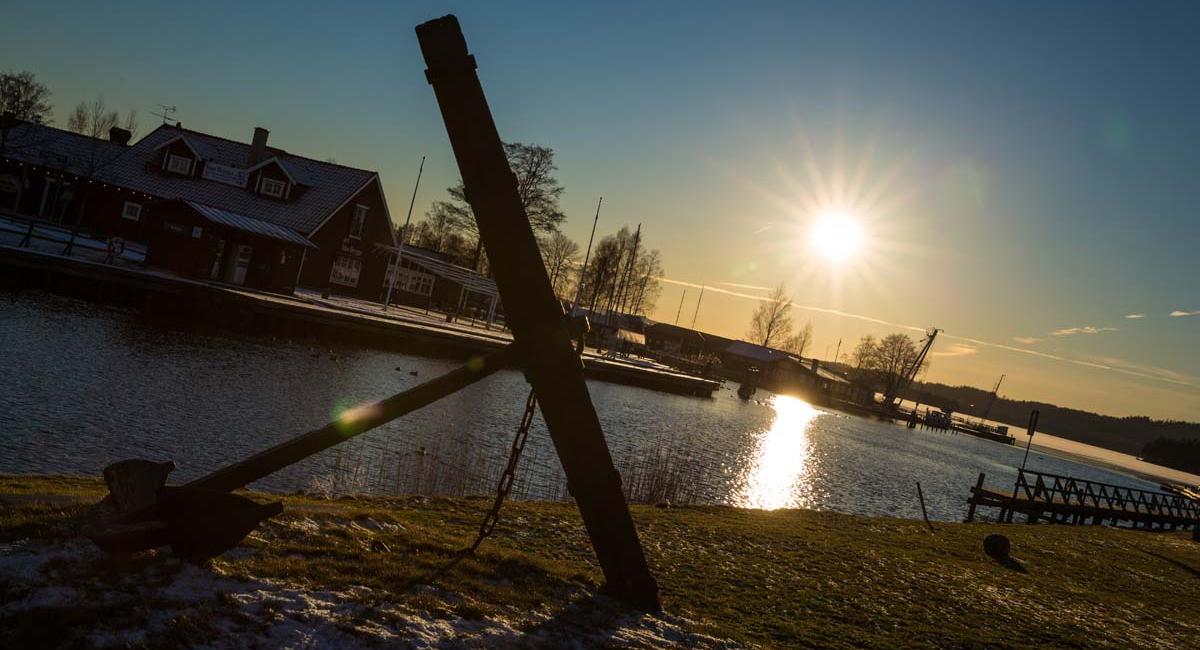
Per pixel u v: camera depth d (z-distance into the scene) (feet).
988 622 37.99
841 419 346.95
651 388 255.50
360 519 30.68
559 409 25.09
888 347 596.70
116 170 211.61
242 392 86.43
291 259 178.40
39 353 81.35
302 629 18.13
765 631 29.58
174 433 62.08
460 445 81.97
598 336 357.82
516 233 24.17
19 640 15.17
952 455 285.84
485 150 23.93
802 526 61.31
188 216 159.43
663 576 35.35
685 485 90.07
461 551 28.27
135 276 134.51
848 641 30.50
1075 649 35.83
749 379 333.21
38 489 28.94
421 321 199.62
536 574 27.76
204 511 19.66
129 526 18.98
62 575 18.35
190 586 19.24
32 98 226.17
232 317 140.87
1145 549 90.48
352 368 128.06
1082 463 463.83
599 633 22.93
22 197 208.54
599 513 26.03
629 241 397.39
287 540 25.05
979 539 72.08
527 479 72.38
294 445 22.61
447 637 19.58
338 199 215.31
